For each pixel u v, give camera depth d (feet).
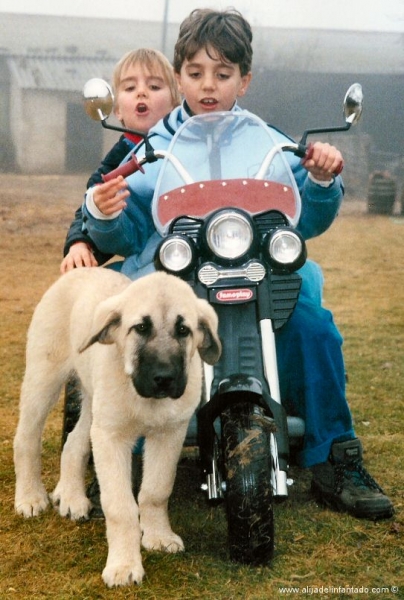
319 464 12.10
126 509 9.99
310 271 12.75
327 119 72.28
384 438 15.12
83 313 11.28
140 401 9.98
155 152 11.17
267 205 10.85
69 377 12.12
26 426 12.00
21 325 24.52
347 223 52.47
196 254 10.27
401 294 30.60
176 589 9.52
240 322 10.46
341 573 9.89
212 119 11.41
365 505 11.37
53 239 42.11
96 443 10.19
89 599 9.37
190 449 14.51
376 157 71.10
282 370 11.87
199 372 10.33
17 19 78.89
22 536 11.10
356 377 19.49
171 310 9.64
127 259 12.67
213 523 11.45
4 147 71.92
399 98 72.49
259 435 9.56
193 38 12.30
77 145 71.61
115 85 17.02
